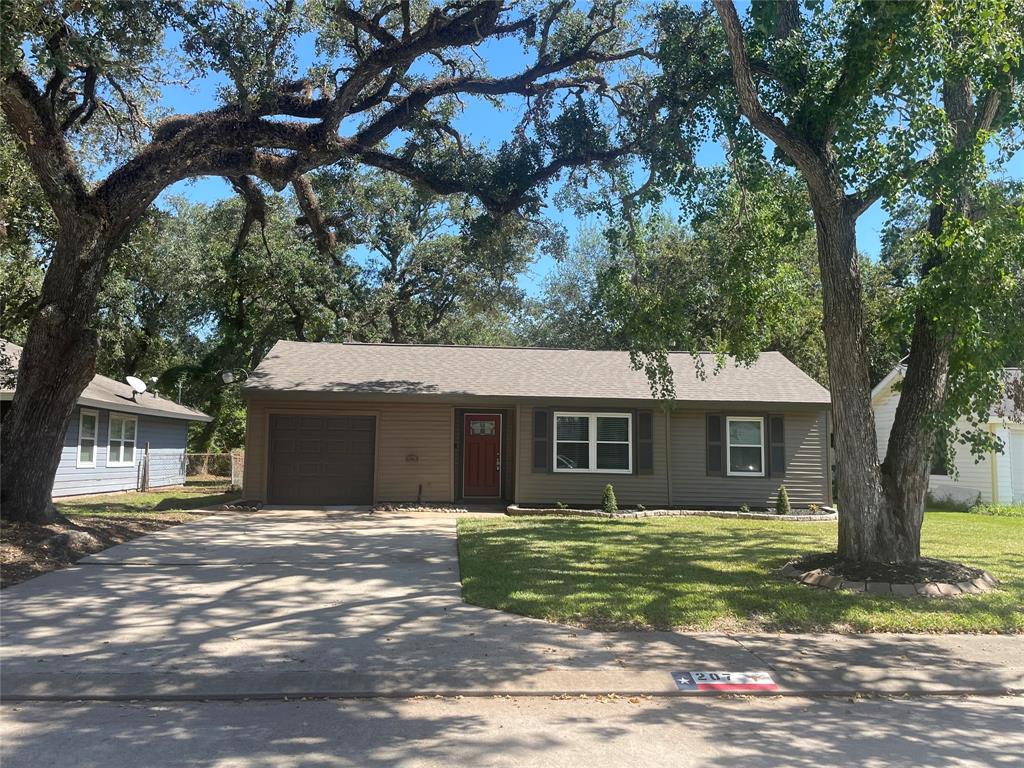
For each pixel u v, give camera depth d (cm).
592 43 1447
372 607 788
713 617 751
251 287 2878
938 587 858
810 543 1246
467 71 1630
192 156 1242
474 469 1834
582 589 860
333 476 1775
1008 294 829
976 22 825
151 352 3622
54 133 1135
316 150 1316
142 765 428
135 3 1041
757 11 972
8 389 1773
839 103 923
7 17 897
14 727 486
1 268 1762
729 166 1255
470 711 530
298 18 1180
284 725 496
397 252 3186
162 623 710
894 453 950
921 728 507
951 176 872
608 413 1800
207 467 3219
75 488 2003
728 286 1235
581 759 446
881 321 966
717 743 474
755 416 1839
